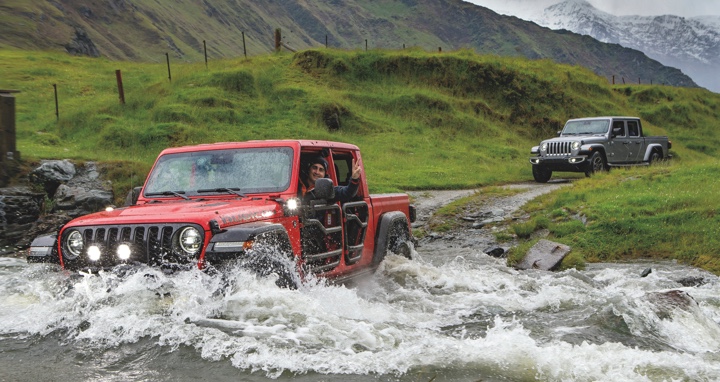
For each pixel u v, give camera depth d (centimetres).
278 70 3369
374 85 3481
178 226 512
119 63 4028
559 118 3566
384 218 777
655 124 4381
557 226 1140
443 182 1969
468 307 659
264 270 521
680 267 909
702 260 932
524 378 436
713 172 1516
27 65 3559
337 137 2667
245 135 2434
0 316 551
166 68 3666
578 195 1352
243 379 422
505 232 1227
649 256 998
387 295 703
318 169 669
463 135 3128
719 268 894
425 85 3569
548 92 3731
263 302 520
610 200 1252
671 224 1076
